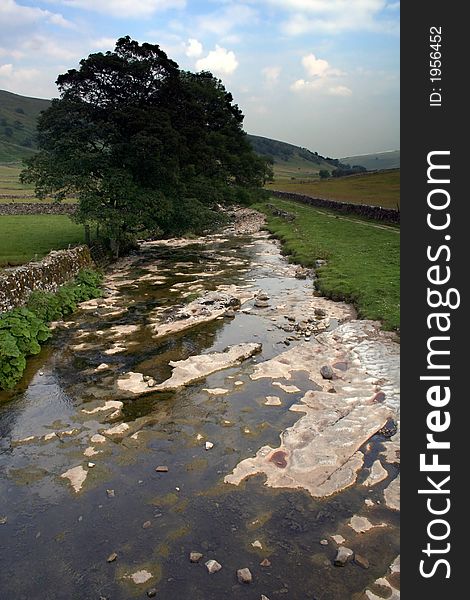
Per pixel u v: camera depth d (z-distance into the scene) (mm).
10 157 155250
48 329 16391
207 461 9461
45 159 31250
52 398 12141
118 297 21859
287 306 19766
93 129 30375
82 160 29547
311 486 8680
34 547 7410
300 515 7984
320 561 7066
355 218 47750
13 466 9398
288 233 40406
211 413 11273
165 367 13898
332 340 15359
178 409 11492
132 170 32406
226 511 8094
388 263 25297
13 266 25219
